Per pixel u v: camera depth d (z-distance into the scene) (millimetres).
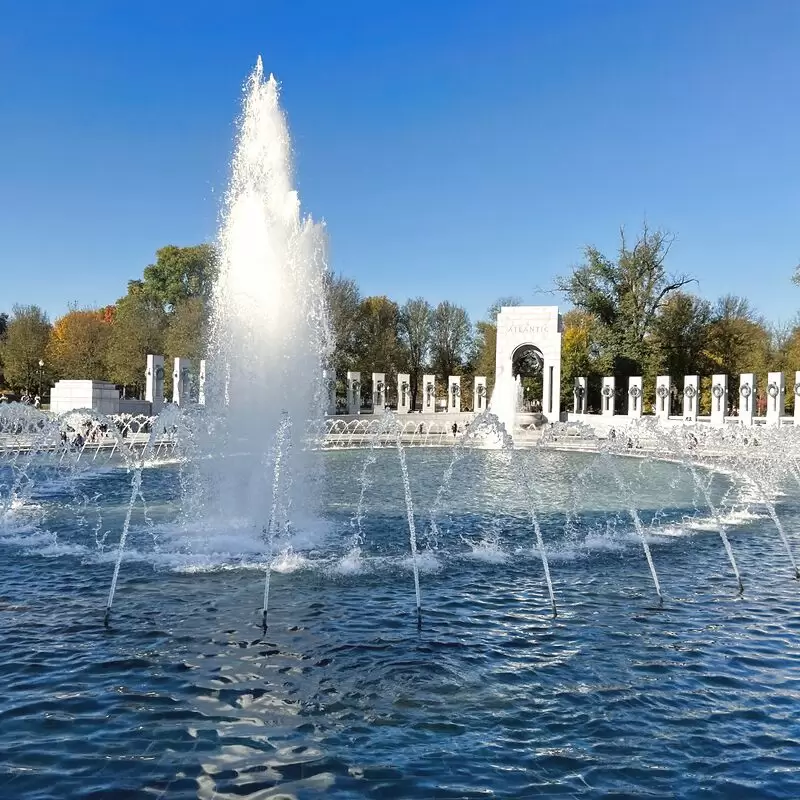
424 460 27656
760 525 14328
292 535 12336
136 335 52562
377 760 5012
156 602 8453
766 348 60062
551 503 16797
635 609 8633
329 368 45312
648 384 53875
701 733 5512
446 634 7578
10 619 7820
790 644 7480
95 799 4477
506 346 45062
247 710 5746
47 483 19172
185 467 17297
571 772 4910
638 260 53344
